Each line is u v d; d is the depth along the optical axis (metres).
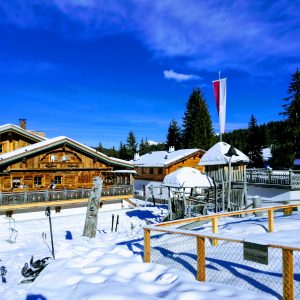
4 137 32.09
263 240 6.83
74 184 30.62
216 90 22.38
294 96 45.41
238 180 24.62
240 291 6.90
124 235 16.27
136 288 7.50
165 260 9.56
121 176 34.84
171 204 21.50
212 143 61.50
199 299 6.70
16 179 27.50
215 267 8.55
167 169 40.91
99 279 8.27
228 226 13.90
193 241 11.52
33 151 27.39
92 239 14.74
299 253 9.06
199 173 21.48
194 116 62.50
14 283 9.30
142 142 88.38
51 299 7.50
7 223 24.22
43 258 10.94
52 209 27.56
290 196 23.19
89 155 31.41
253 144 62.62
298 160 43.28
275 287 6.96
